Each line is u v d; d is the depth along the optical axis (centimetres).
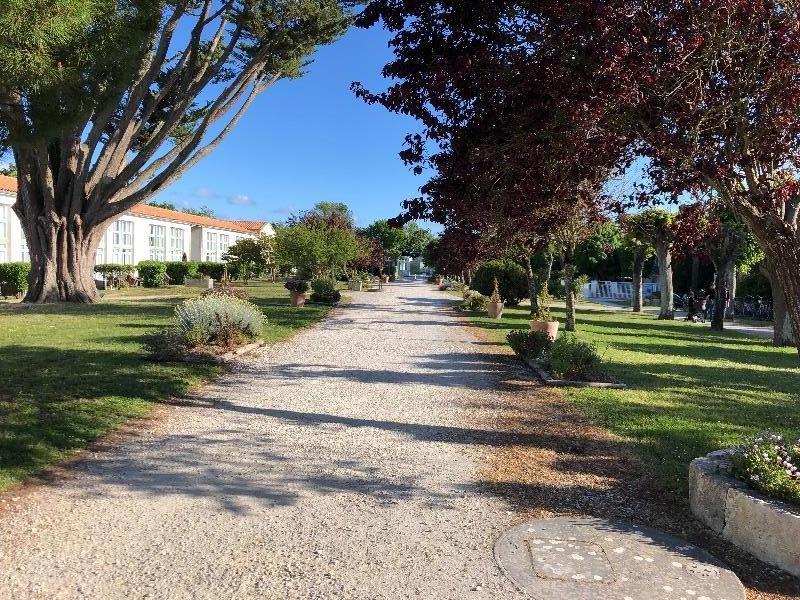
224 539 359
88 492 429
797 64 387
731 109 409
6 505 401
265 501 420
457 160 487
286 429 611
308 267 3089
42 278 2217
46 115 561
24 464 473
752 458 381
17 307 1970
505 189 496
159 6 706
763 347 1633
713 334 2062
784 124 398
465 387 859
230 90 2128
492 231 935
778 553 337
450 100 477
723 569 333
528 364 1058
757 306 3169
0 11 453
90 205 2230
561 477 484
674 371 1068
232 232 6303
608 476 488
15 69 493
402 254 9781
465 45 473
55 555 334
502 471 497
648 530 384
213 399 738
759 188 421
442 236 1288
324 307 2375
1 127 579
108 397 697
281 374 921
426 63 477
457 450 553
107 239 4169
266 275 5828
